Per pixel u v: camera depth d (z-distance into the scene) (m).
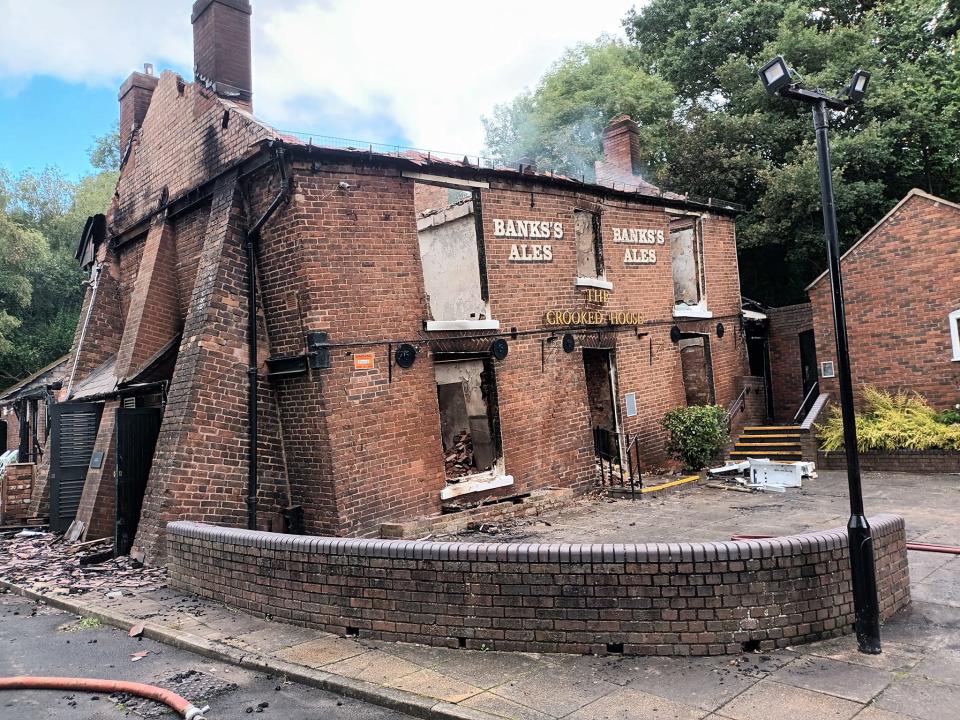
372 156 10.09
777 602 5.39
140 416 10.36
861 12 23.22
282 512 10.11
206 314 9.74
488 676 5.21
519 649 5.62
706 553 5.34
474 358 11.71
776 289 23.00
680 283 17.19
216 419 9.65
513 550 5.67
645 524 10.23
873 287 15.23
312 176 9.68
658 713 4.48
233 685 5.43
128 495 10.06
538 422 12.16
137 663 5.96
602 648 5.45
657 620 5.38
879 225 15.07
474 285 12.12
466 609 5.79
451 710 4.66
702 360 16.58
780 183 19.14
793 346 18.59
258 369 10.14
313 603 6.46
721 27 23.53
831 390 15.94
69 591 8.16
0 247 28.20
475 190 11.75
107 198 35.31
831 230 5.71
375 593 6.13
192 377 9.51
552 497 11.73
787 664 5.10
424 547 5.95
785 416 18.66
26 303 29.02
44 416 19.17
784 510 10.87
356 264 9.98
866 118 20.25
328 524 9.52
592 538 9.44
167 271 12.44
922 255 14.52
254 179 10.20
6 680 5.53
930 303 14.44
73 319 31.89
